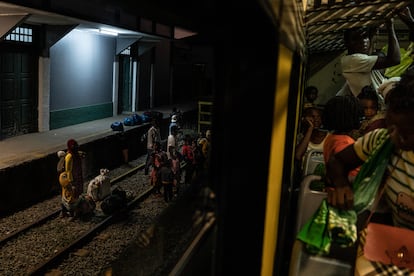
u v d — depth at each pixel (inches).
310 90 259.4
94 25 573.6
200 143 530.0
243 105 57.4
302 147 146.9
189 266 71.6
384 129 67.1
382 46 309.6
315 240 67.4
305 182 112.6
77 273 300.5
